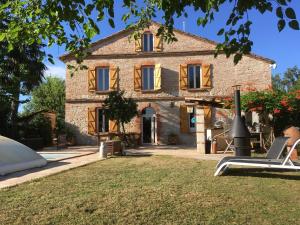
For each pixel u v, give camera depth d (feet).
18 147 33.83
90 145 76.33
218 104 51.26
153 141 77.56
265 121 51.34
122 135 68.28
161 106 77.41
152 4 22.85
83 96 78.74
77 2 13.20
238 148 36.42
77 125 78.28
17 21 16.42
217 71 76.79
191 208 17.61
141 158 41.01
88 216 16.40
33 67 74.02
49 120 77.61
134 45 78.59
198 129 48.67
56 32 17.48
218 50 14.66
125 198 19.33
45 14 15.49
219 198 19.48
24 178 26.30
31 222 15.67
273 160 26.40
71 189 21.70
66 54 78.48
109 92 72.90
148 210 17.24
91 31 15.21
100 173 28.32
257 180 24.73
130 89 78.38
